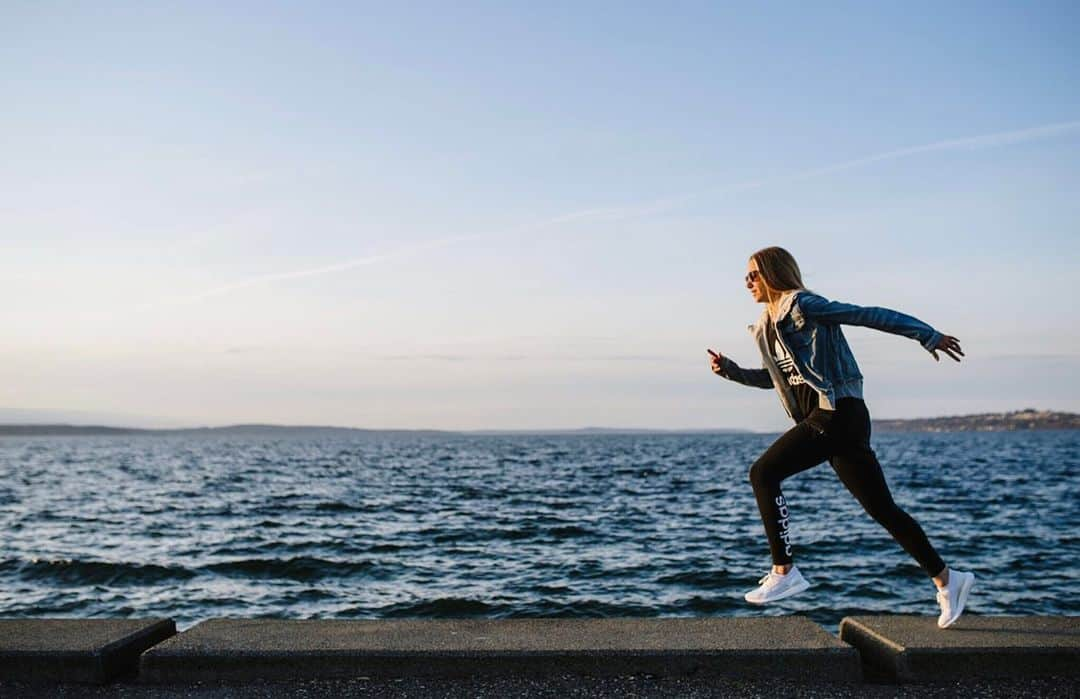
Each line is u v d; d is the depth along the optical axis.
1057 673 3.71
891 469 55.50
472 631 4.06
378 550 16.19
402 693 3.55
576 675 3.72
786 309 3.88
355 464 68.19
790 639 3.88
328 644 3.81
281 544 17.19
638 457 84.31
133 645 3.94
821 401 3.90
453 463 69.81
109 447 171.75
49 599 11.64
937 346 3.66
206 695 3.55
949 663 3.70
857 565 13.74
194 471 56.03
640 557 15.05
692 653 3.74
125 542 17.69
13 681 3.69
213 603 11.38
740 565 14.02
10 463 73.50
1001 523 21.08
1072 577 12.97
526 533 18.84
